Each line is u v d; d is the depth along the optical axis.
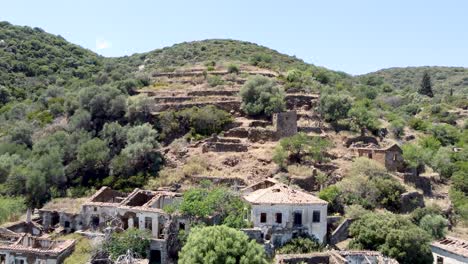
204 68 145.88
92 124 102.62
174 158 91.12
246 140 96.19
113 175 87.12
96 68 185.25
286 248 60.97
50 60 181.75
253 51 189.75
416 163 92.31
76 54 198.75
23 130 103.81
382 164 88.06
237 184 79.81
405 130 120.06
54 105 114.69
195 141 96.50
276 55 188.62
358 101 125.38
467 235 73.75
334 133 101.31
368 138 99.88
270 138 95.75
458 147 116.19
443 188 92.94
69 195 84.31
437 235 68.81
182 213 62.16
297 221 63.88
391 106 160.38
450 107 163.88
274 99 104.56
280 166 84.75
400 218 64.06
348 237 65.19
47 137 98.44
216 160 88.56
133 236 59.50
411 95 183.38
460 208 82.75
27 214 70.44
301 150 88.25
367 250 59.62
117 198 74.88
